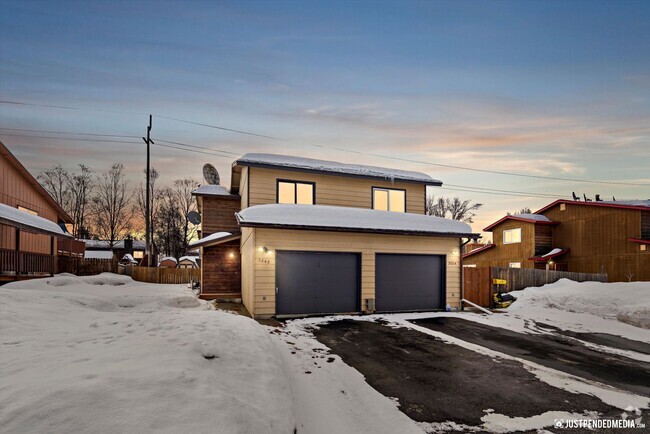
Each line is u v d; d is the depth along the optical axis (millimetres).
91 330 5152
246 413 2857
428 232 12023
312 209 11727
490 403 4738
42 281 13016
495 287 14195
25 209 16391
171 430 2305
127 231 42531
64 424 2176
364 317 10859
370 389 5145
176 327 5250
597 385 5512
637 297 11211
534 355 7129
